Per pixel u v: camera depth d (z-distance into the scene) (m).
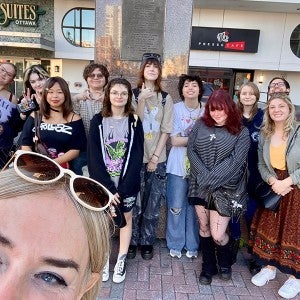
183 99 3.29
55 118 2.88
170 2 3.58
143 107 3.02
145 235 3.26
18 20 15.99
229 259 2.96
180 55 3.68
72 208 0.77
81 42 16.53
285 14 16.33
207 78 16.91
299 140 2.57
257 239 2.87
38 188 0.76
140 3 3.59
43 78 3.35
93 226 0.80
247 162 2.80
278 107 2.57
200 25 16.61
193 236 3.30
